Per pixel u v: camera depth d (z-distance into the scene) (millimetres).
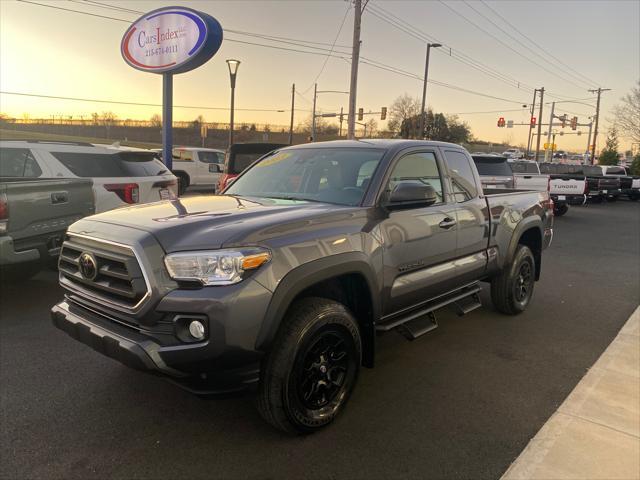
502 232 5223
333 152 4285
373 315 3508
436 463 2928
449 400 3711
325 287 3406
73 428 3219
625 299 6691
